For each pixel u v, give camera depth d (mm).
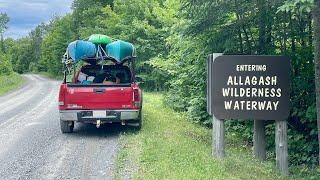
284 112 9141
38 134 13039
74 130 13727
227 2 11078
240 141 13164
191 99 16312
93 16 60625
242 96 9195
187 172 7840
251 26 12086
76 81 14055
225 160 8992
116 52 13367
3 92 39531
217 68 9219
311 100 11398
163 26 36312
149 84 38844
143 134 12117
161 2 41031
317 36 8711
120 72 14344
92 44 13461
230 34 11992
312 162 10898
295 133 11750
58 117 17547
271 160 10758
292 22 11336
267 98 9156
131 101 12297
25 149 10758
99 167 8781
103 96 12258
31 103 25266
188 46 13422
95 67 14312
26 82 65438
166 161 8656
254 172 8680
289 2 7520
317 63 8812
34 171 8570
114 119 12297
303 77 11500
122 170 8320
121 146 10672
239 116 9211
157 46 38000
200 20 11625
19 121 16281
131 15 41000
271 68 9125
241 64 9172
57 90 42188
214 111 9289
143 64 38000
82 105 12250
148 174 7781
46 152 10375
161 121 14984
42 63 120500
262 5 11070
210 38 12297
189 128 14172
